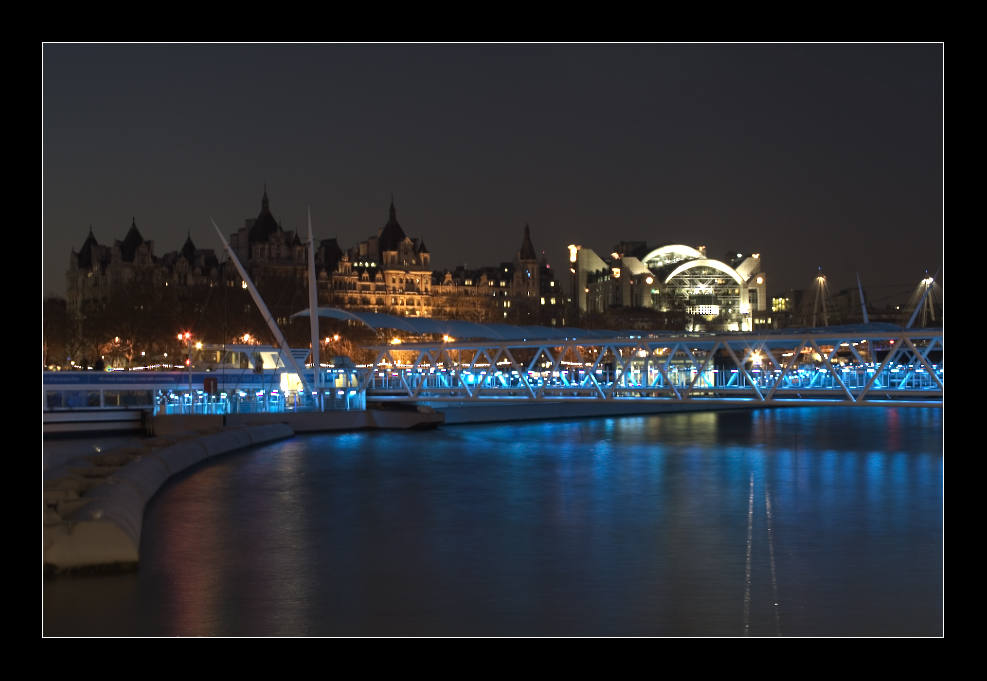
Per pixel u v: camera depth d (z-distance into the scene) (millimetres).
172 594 30469
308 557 36562
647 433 95188
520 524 43625
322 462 66625
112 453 54031
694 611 28953
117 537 32156
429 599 30422
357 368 98938
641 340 72938
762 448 78875
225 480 57219
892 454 73625
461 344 86500
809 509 46938
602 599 30406
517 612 28984
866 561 35344
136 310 173625
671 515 45750
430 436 87812
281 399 89812
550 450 76250
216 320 177125
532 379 110000
